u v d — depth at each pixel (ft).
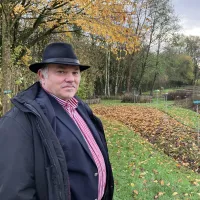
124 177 18.38
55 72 6.13
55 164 5.11
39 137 5.22
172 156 28.40
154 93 134.92
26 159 5.03
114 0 24.06
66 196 5.20
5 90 19.43
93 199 6.06
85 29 26.76
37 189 5.14
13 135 5.09
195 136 35.70
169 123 45.80
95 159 6.33
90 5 23.59
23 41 31.83
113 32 26.27
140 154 25.58
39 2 25.43
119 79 140.05
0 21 25.75
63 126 5.85
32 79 33.09
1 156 4.98
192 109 66.90
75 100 6.63
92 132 6.76
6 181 4.84
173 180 18.70
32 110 5.22
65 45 6.17
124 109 71.31
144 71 135.13
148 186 17.16
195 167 24.93
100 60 118.62
